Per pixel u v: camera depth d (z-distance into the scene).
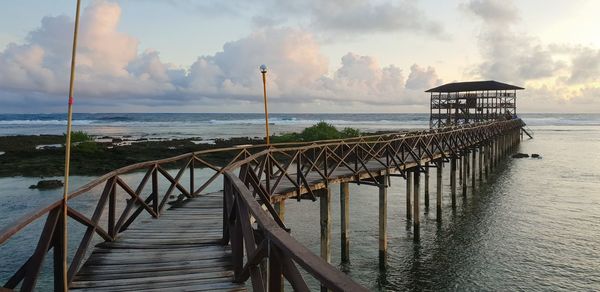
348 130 45.12
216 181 29.73
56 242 4.60
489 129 36.06
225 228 7.02
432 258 15.35
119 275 5.78
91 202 22.66
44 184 27.02
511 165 38.97
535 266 14.30
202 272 5.89
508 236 17.44
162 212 9.73
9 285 4.20
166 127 109.19
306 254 2.45
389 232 18.36
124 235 7.73
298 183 12.03
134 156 41.16
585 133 79.38
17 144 56.09
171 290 5.26
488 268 14.30
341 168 17.19
